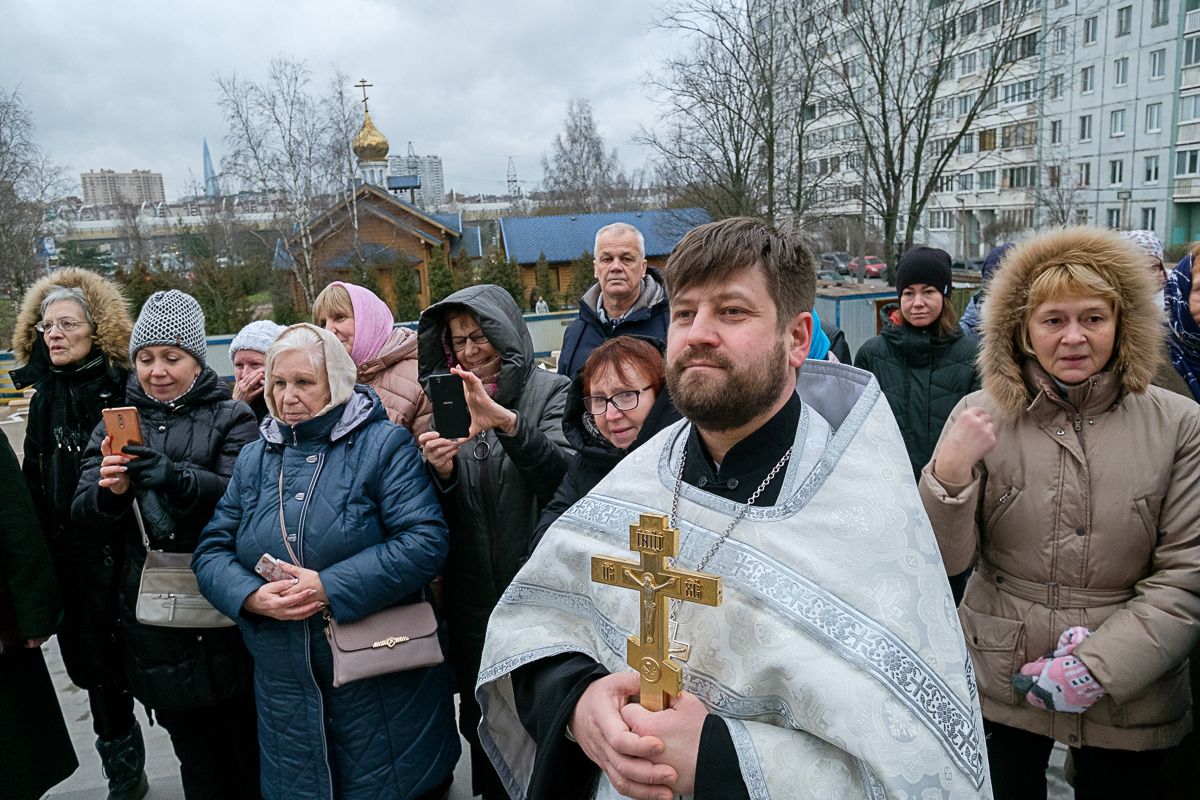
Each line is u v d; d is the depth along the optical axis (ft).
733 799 3.33
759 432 3.90
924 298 10.59
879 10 61.98
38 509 9.23
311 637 6.95
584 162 147.54
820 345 8.74
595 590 4.28
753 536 3.73
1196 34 97.25
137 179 441.27
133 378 8.66
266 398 7.48
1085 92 109.40
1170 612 5.47
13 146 78.69
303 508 7.09
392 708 7.13
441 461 7.27
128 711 9.18
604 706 3.80
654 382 6.46
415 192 156.66
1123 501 5.72
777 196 63.26
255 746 8.29
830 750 3.37
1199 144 98.84
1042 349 5.86
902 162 59.67
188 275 75.77
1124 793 5.99
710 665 3.68
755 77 59.31
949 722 3.37
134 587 7.90
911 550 3.58
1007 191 118.01
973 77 68.90
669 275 3.91
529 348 8.60
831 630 3.40
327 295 10.19
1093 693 5.55
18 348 9.52
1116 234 5.83
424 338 8.48
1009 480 6.10
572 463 6.81
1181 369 7.47
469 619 8.01
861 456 3.78
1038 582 6.02
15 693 8.00
